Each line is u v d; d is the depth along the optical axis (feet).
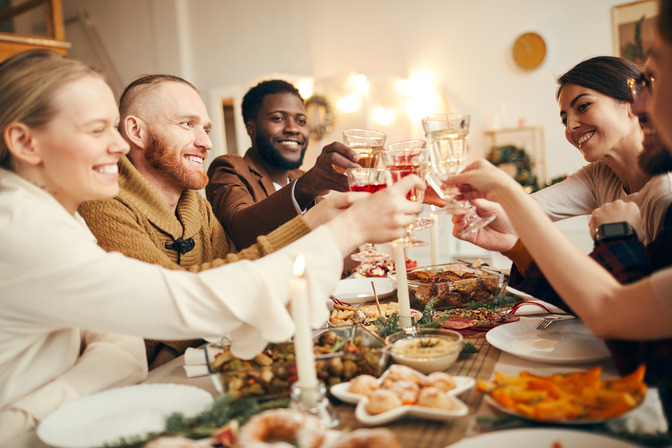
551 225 2.76
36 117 3.07
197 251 5.60
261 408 2.72
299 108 9.65
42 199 3.16
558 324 3.81
